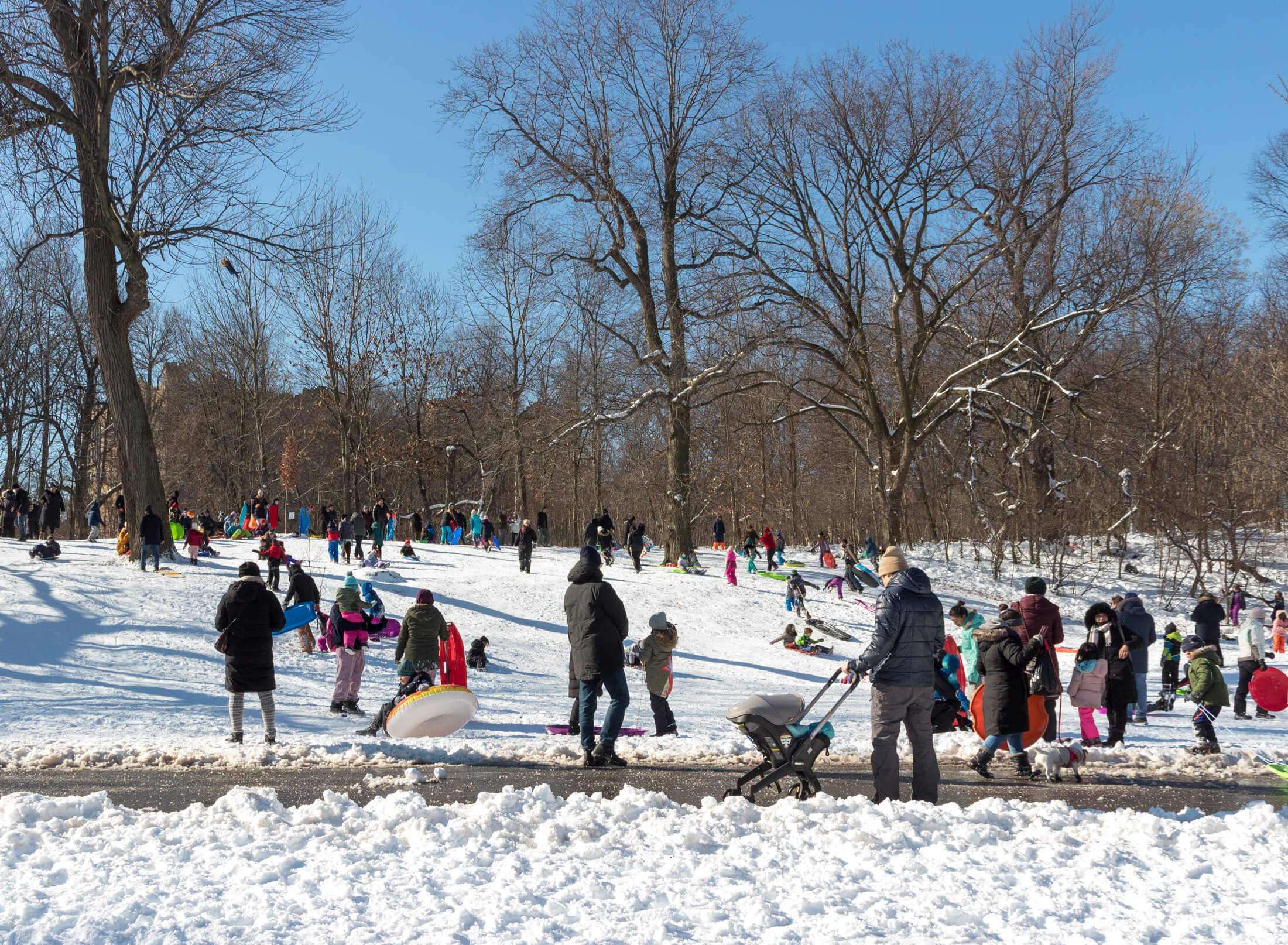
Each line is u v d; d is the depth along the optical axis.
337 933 3.93
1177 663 15.48
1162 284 34.16
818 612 29.84
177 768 8.37
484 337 56.09
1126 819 5.96
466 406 56.06
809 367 42.78
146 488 26.09
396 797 6.29
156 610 20.61
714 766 8.61
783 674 21.27
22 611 19.23
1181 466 40.59
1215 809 7.15
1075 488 46.03
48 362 52.50
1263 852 5.29
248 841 5.31
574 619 8.88
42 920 3.98
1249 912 4.33
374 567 29.86
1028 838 5.61
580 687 8.88
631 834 5.57
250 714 12.08
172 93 21.25
